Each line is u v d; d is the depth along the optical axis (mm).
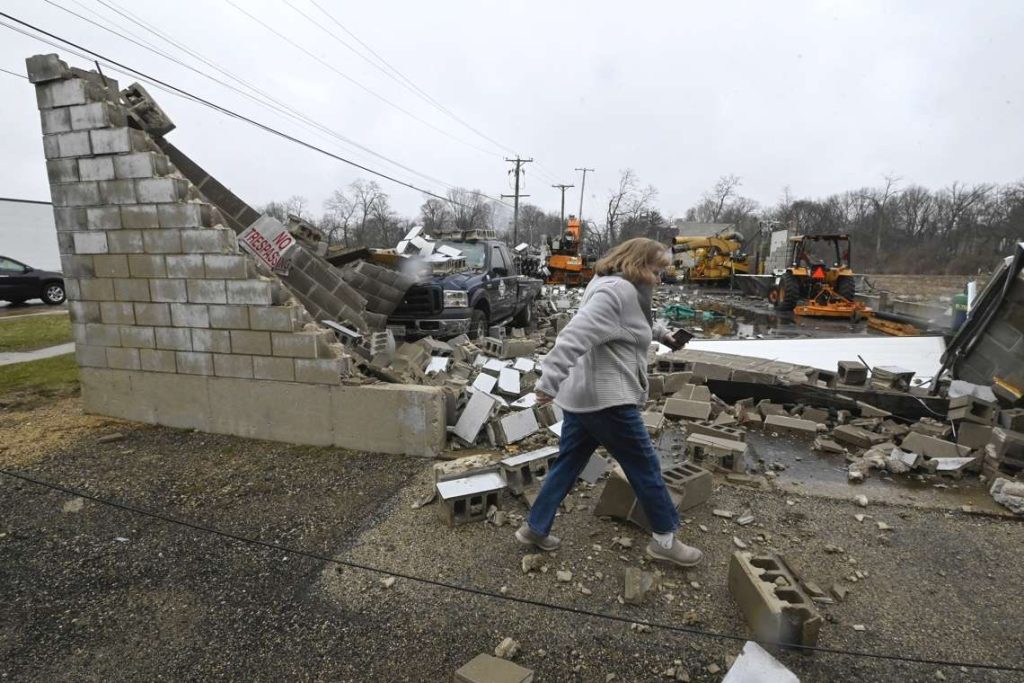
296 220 6879
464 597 2625
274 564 2918
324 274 5918
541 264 20516
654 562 2861
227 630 2471
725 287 27406
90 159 4629
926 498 3600
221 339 4582
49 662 2320
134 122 4840
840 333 12367
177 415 4883
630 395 2488
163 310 4723
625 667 2191
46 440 4621
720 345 8539
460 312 7625
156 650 2369
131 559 2998
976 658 2223
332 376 4328
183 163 5527
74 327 5078
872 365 7227
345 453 4332
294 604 2619
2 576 2891
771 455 4395
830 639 2324
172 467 4078
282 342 4410
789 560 2879
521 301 11078
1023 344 5004
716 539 3092
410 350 5930
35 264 25656
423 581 2729
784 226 32094
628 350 2514
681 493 3352
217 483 3814
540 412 4906
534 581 2729
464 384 5133
